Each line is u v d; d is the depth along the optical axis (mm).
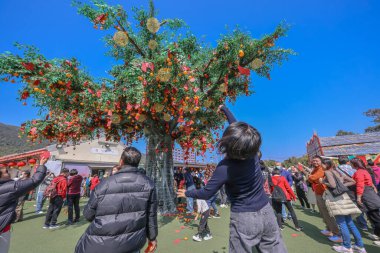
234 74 5551
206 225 4242
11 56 3977
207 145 6871
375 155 14375
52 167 7902
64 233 4797
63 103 5238
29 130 6000
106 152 16312
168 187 6965
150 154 7262
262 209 1724
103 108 4816
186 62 4902
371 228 4742
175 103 5102
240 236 1675
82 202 9945
